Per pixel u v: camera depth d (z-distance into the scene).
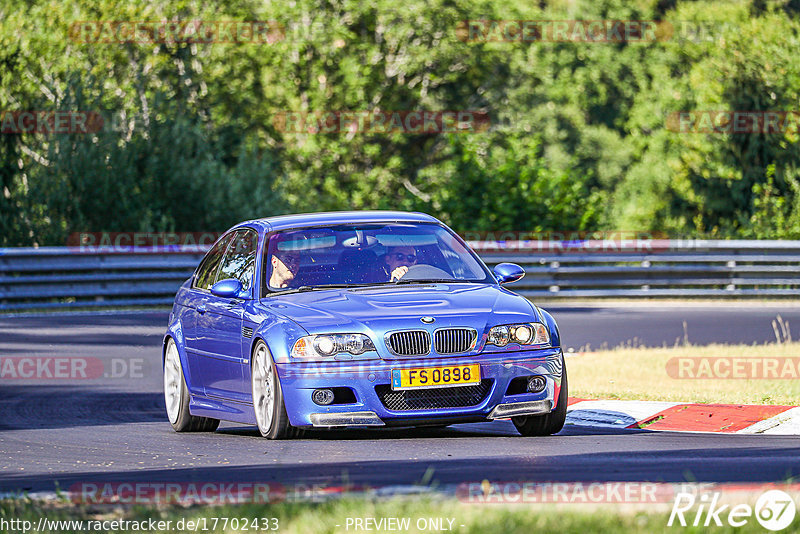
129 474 24.61
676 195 121.31
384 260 31.56
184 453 27.94
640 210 154.12
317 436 29.58
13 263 74.44
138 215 94.94
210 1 141.50
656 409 33.97
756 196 110.31
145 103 120.75
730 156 115.31
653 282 83.31
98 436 32.53
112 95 106.62
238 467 24.73
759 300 82.00
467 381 28.03
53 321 67.56
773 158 112.31
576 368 43.66
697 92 116.38
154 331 62.16
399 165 152.88
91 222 94.50
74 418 36.75
